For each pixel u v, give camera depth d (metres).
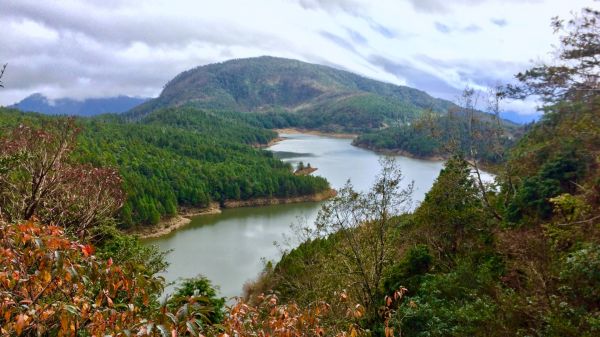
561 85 15.50
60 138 18.56
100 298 4.43
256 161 106.31
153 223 55.00
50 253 4.15
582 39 14.72
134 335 3.55
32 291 4.57
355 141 169.12
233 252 45.34
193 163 89.94
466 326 11.70
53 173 17.44
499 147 27.69
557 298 10.82
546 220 19.45
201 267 40.12
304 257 26.00
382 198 19.00
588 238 13.14
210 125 165.50
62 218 18.14
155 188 62.56
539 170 22.34
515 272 13.67
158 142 106.94
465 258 18.67
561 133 20.16
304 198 80.38
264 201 78.38
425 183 74.00
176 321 3.57
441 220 23.20
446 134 32.22
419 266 19.36
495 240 20.11
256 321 5.01
